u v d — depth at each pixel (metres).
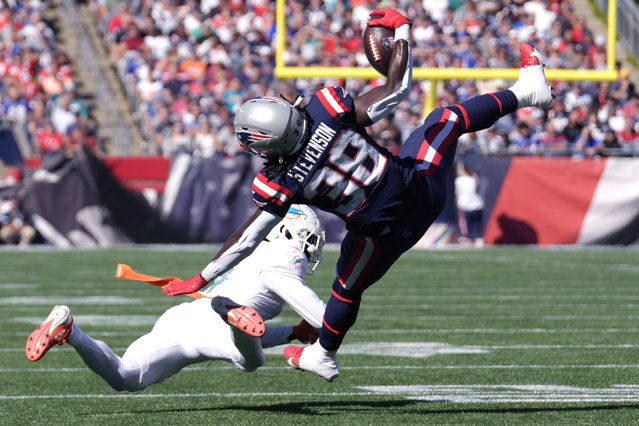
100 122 72.38
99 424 16.39
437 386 20.06
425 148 15.66
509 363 22.78
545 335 27.17
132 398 19.00
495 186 57.50
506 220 57.53
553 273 44.03
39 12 77.56
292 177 14.73
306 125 14.68
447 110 16.11
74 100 70.50
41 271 44.69
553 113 64.88
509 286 39.41
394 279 41.91
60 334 15.25
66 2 79.06
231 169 57.19
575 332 27.70
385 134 63.06
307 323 17.78
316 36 63.25
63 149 62.62
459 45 59.62
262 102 14.56
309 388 20.02
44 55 74.38
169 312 17.30
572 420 16.50
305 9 68.69
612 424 16.19
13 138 65.31
